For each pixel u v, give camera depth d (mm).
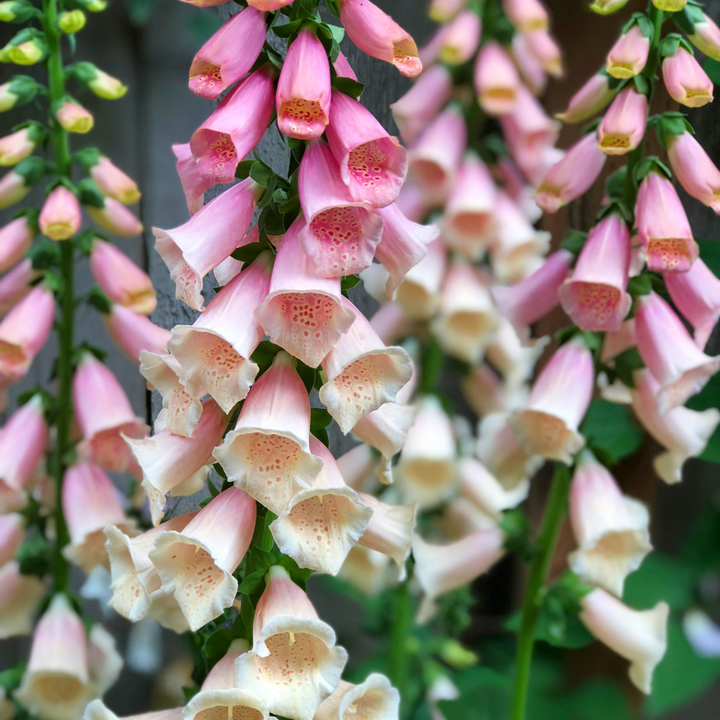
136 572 919
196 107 1159
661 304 1056
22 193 1060
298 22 890
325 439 931
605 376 1108
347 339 904
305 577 931
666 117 1016
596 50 1168
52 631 1084
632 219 1039
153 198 1153
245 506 920
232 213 913
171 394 918
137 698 1276
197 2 894
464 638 1446
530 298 1080
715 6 1170
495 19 1157
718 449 1101
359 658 1370
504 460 1130
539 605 1085
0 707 1097
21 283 1085
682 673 1150
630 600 1175
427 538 1297
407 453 1174
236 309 904
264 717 886
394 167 882
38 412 1088
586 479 1067
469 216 1213
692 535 1268
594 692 1180
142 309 1075
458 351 1220
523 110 1173
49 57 1050
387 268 912
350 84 895
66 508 1081
